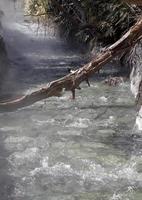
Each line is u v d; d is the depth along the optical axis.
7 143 8.94
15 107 4.13
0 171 7.56
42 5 24.69
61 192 6.78
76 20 21.59
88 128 9.97
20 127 10.09
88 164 7.83
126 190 6.84
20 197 6.61
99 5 17.38
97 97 12.96
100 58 4.39
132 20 14.87
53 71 18.45
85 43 21.89
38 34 28.55
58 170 7.59
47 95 4.21
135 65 12.98
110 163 7.89
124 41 4.46
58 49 24.33
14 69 18.77
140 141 9.01
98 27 18.17
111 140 9.09
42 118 10.87
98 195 6.67
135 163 7.87
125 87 14.08
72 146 8.73
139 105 10.48
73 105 12.11
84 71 4.32
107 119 10.66
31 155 8.26
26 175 7.40
